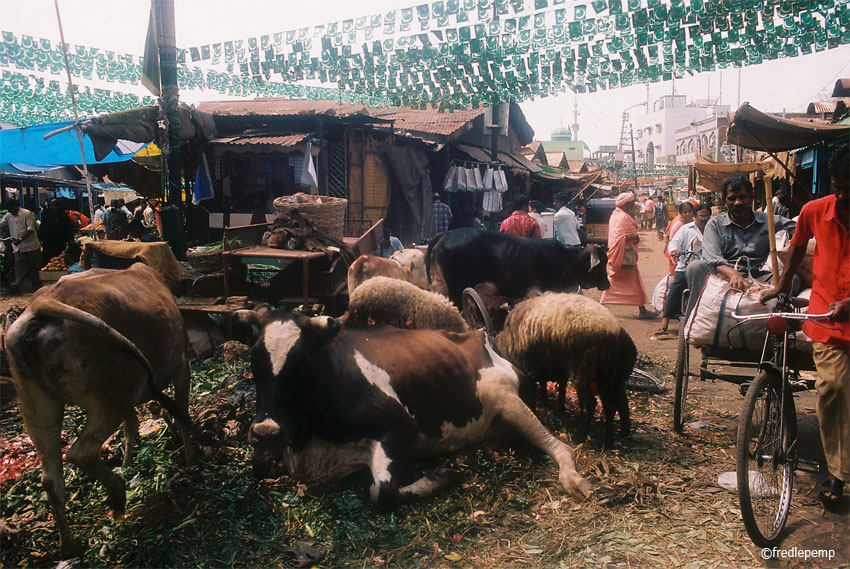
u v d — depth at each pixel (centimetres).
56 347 318
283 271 764
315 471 385
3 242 1266
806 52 584
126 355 344
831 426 370
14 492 398
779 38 585
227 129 1319
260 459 392
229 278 762
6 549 339
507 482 416
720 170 1638
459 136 1764
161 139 895
